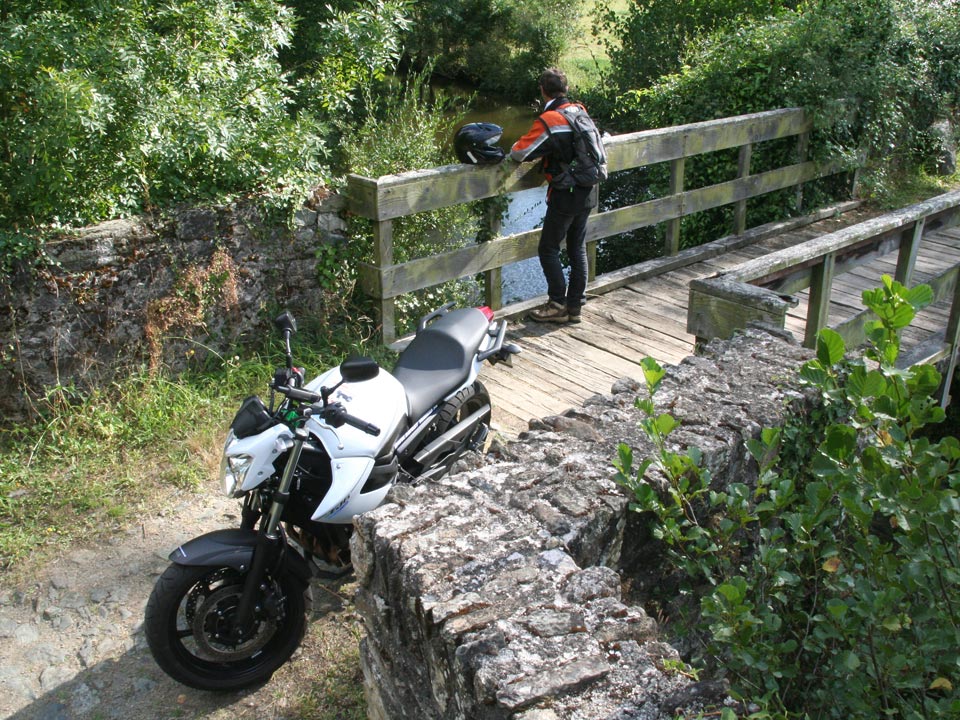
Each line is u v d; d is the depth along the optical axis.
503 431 4.71
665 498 2.61
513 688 1.78
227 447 3.00
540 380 5.36
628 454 2.43
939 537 2.13
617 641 1.93
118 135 4.44
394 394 3.48
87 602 3.56
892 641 2.18
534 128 5.56
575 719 1.73
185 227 4.79
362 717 3.02
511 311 6.20
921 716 1.91
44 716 3.05
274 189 5.12
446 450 3.92
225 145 4.79
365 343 5.53
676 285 6.99
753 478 2.99
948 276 5.25
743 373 3.24
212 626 3.06
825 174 8.54
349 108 6.31
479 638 1.94
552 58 22.55
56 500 4.09
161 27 5.16
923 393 2.17
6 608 3.53
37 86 4.05
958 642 1.98
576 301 6.15
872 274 7.21
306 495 3.29
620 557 2.60
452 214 6.27
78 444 4.41
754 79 8.46
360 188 5.34
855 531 2.35
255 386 4.93
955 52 10.21
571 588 2.11
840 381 3.17
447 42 22.28
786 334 3.63
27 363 4.43
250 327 5.20
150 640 2.92
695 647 2.82
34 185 4.23
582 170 5.62
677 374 3.25
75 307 4.51
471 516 2.43
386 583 2.34
